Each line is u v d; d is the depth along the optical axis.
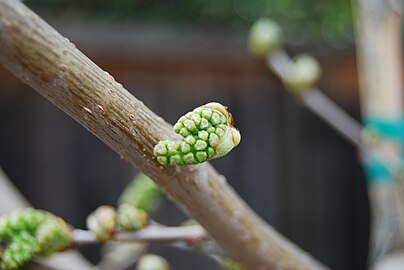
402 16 0.45
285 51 1.07
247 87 1.10
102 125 0.19
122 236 0.27
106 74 0.19
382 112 0.44
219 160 1.11
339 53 1.09
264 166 1.13
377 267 0.44
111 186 1.03
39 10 1.24
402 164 0.44
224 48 1.05
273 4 1.35
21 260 0.24
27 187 1.00
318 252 1.17
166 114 1.04
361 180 1.18
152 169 0.21
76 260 0.36
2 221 0.25
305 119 1.14
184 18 1.32
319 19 1.37
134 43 1.00
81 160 1.03
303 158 1.15
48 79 0.18
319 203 1.16
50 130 1.01
